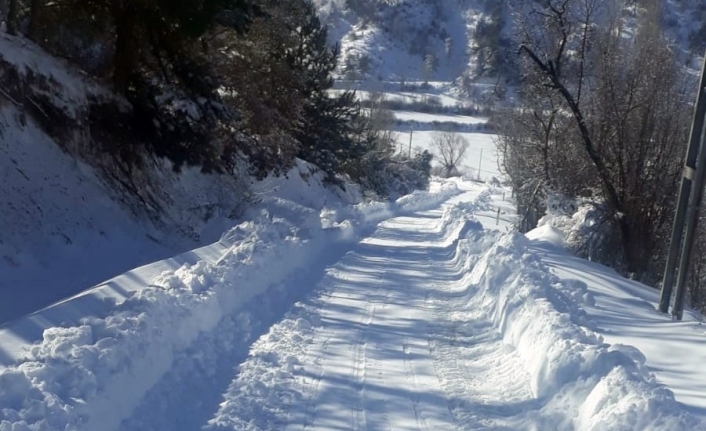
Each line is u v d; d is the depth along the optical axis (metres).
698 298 27.20
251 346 8.96
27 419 5.01
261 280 11.80
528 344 8.45
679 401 7.20
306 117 41.50
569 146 29.34
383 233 26.52
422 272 16.23
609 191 25.73
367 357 8.89
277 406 6.96
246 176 27.34
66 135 17.97
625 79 26.09
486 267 13.22
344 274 15.08
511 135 40.12
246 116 29.55
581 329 8.59
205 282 9.89
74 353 6.09
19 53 17.45
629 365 6.98
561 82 26.97
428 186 85.06
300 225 20.67
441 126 118.56
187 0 19.39
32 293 13.48
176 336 7.86
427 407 7.22
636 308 13.44
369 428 6.61
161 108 21.25
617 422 5.79
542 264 14.15
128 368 6.43
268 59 32.22
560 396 7.03
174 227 20.05
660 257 26.77
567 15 26.33
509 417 7.02
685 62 28.91
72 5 20.56
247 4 22.02
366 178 59.59
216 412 6.66
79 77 19.36
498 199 75.94
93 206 17.66
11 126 16.41
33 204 15.93
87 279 15.14
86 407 5.51
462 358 9.09
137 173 20.11
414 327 10.62
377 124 81.00
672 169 26.09
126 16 20.31
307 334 9.77
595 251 25.42
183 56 22.03
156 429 6.10
